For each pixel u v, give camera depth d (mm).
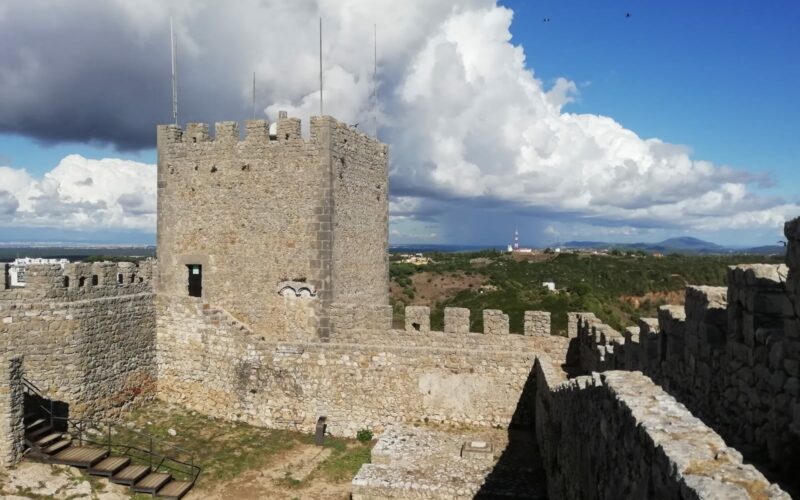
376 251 25156
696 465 3922
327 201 20750
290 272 21203
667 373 9281
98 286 19312
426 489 13695
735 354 6801
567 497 9445
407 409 18922
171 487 15133
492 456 15906
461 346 20328
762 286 6281
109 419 19109
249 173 21562
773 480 5461
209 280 22156
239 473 16250
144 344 20766
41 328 17547
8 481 14094
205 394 20516
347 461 17141
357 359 19109
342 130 21750
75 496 14055
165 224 22609
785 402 5613
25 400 17203
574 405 8727
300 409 19375
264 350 19625
